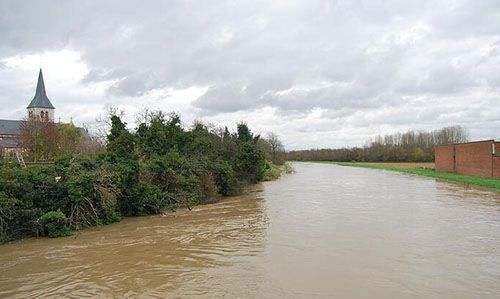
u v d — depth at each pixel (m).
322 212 24.27
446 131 123.00
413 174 61.38
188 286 11.73
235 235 18.44
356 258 14.16
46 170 21.53
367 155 125.06
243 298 10.68
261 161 45.25
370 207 26.03
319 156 150.75
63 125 52.47
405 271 12.62
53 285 12.09
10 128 77.12
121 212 23.94
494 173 43.91
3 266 14.12
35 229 18.61
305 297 10.65
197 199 29.19
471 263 13.37
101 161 24.28
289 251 15.29
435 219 21.27
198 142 36.19
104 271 13.39
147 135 32.09
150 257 15.01
